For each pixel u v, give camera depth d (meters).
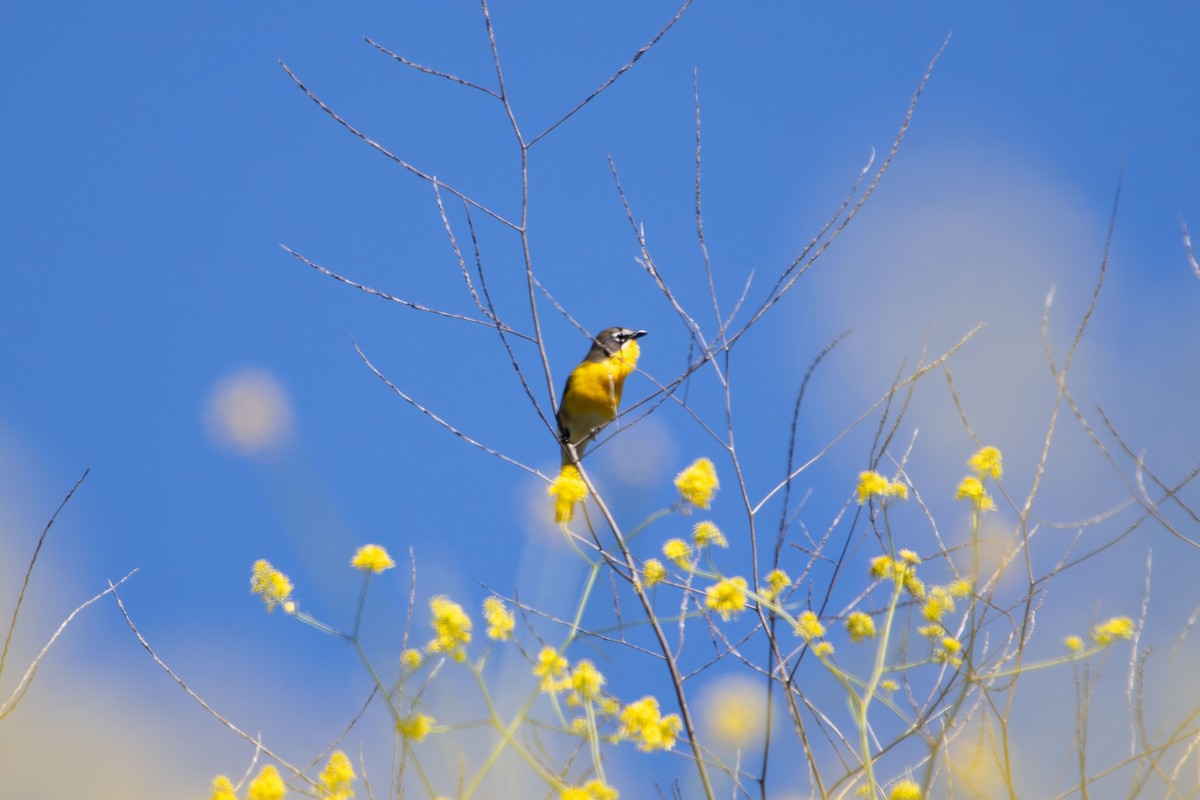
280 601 7.68
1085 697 7.91
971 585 8.52
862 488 9.13
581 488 8.74
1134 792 7.59
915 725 8.01
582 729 8.11
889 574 8.74
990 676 7.82
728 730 8.34
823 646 8.54
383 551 7.77
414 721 7.41
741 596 8.35
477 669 7.58
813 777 8.12
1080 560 9.15
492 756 7.29
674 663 8.61
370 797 8.07
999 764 7.80
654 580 8.73
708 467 9.11
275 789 7.88
